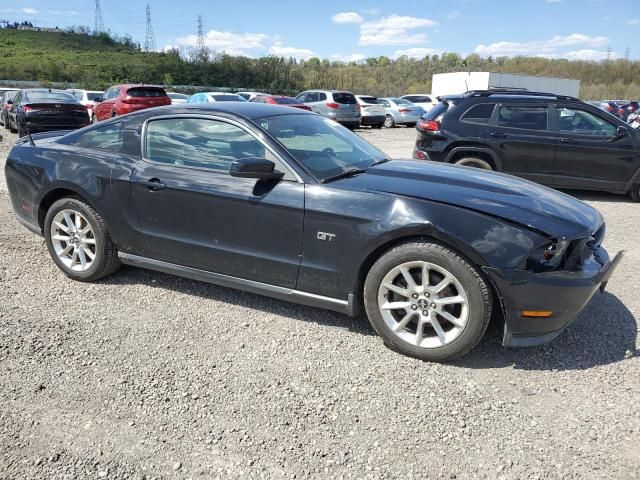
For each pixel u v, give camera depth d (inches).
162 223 155.8
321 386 118.0
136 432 101.7
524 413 109.8
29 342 133.7
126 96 709.9
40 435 100.3
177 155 155.6
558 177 329.1
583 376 124.0
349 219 130.0
